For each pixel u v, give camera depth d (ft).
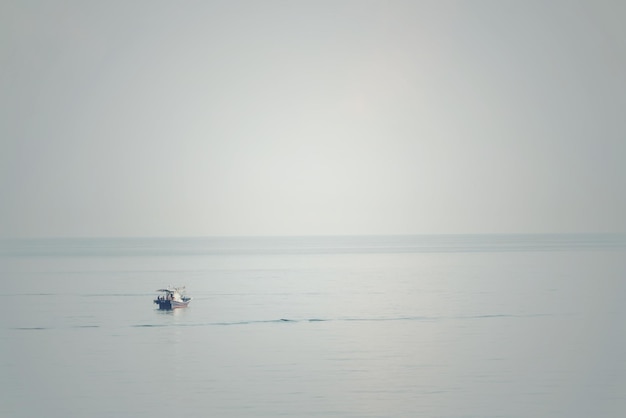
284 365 137.08
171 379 127.34
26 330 178.91
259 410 109.09
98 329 180.04
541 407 109.81
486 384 122.31
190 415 107.04
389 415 106.52
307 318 194.08
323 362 139.23
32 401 115.44
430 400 113.29
